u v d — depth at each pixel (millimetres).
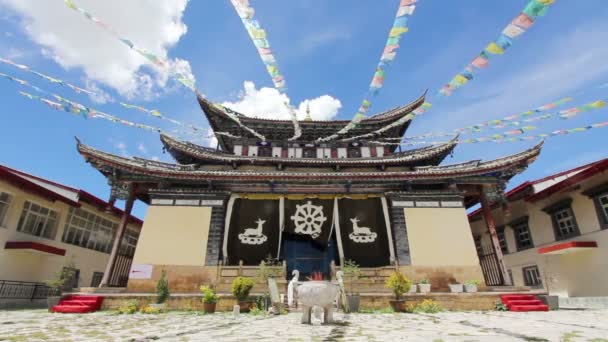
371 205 18891
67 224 21547
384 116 24203
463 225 17734
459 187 19344
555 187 18516
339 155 24016
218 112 23156
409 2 4801
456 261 16938
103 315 12258
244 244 17828
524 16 4645
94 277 23891
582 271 17453
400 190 19234
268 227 18297
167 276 16250
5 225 17641
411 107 23875
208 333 7410
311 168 22219
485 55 5426
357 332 7414
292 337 6715
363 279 15828
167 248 16891
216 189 18922
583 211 17703
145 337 6891
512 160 17844
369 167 22391
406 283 13633
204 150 21812
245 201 18812
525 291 15094
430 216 18016
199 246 17047
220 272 16359
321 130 24734
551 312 12969
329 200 19000
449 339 6383
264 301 13750
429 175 18391
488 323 9203
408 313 12797
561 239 19000
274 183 18953
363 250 17875
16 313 13188
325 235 18281
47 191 19484
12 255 17797
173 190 18172
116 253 17000
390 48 5453
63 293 14734
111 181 18047
